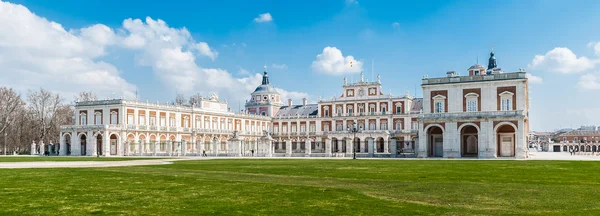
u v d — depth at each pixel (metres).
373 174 35.62
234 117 141.00
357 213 17.95
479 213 17.95
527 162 56.88
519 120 79.06
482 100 83.88
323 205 19.70
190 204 19.94
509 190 24.45
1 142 128.62
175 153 107.00
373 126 137.62
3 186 26.48
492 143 81.00
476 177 32.59
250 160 67.12
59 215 17.53
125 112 108.81
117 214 17.73
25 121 130.62
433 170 40.34
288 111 158.88
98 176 33.44
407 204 19.97
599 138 197.88
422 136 86.25
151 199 21.34
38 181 29.47
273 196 22.27
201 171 39.25
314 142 145.75
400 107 135.12
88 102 113.94
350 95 142.75
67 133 112.38
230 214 17.73
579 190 24.28
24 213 17.89
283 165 49.62
